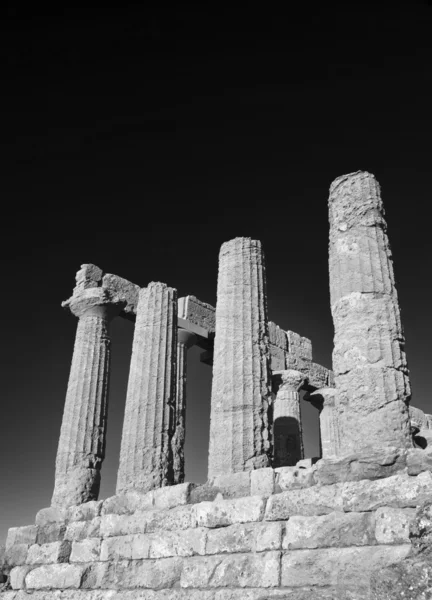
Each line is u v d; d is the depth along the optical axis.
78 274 20.69
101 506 14.27
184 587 10.98
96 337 19.44
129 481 15.59
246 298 15.48
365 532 9.08
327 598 7.44
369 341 11.14
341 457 10.23
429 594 6.46
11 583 14.61
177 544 11.67
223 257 16.38
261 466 13.63
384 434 10.43
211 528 11.23
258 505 10.71
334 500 9.71
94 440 17.86
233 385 14.43
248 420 13.98
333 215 12.76
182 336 22.05
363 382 10.88
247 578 10.11
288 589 9.47
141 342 17.61
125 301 20.45
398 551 8.52
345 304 11.66
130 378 17.28
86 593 12.71
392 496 9.07
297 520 9.97
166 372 17.16
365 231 12.12
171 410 16.75
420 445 12.16
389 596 6.72
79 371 18.73
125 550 12.68
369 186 12.54
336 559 9.15
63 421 18.11
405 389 10.91
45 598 13.41
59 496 16.88
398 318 11.50
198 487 12.49
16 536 15.69
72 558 13.80
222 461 13.71
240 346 14.84
